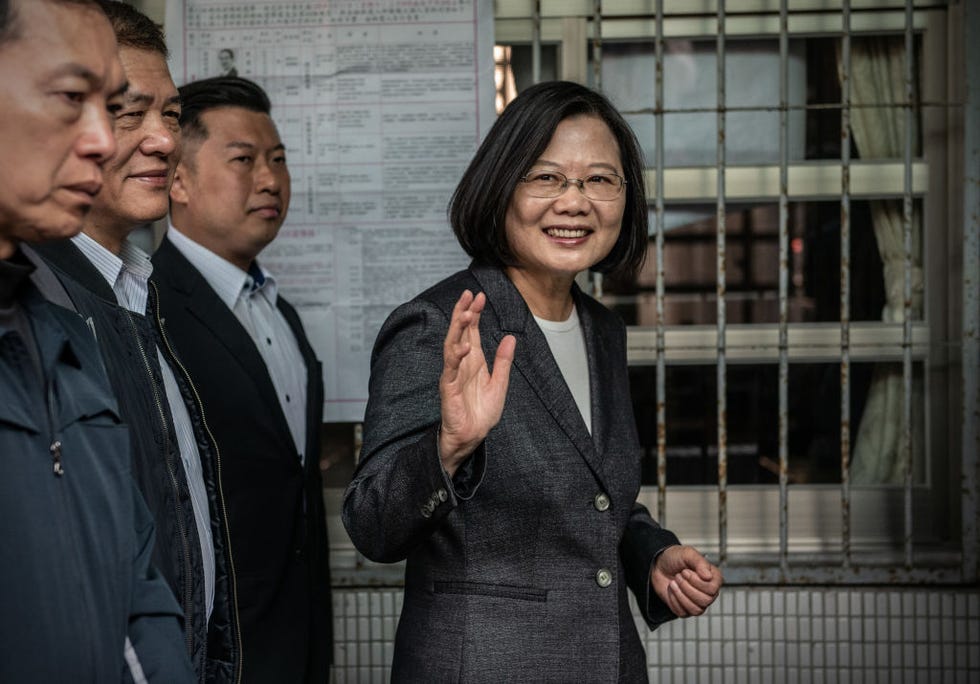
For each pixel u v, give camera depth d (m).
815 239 3.10
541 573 1.76
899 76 3.05
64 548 1.07
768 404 3.13
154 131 1.71
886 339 3.08
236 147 2.54
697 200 3.10
